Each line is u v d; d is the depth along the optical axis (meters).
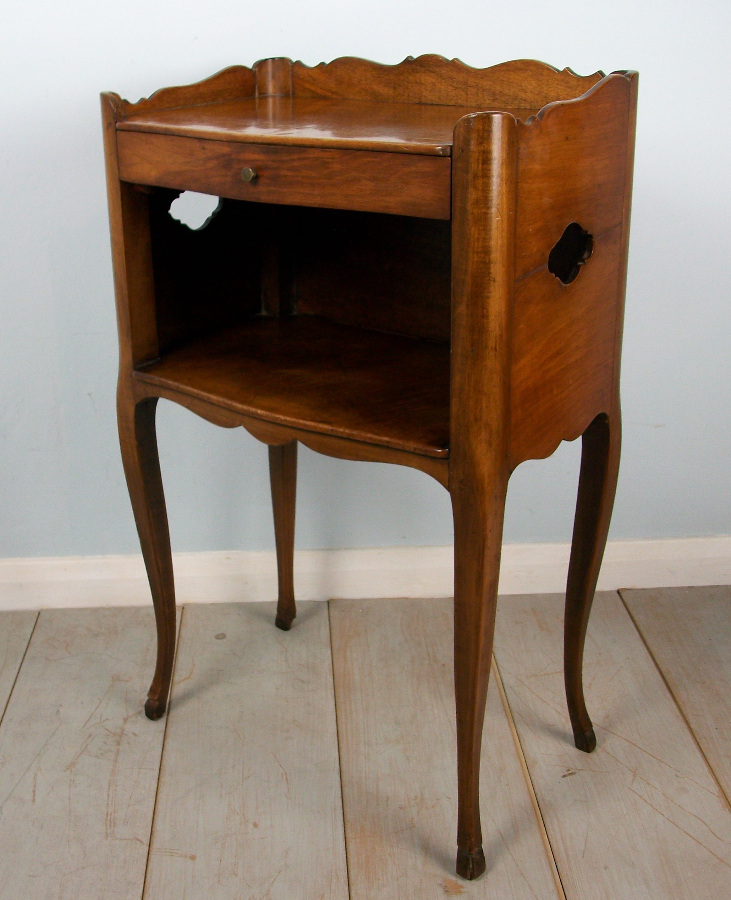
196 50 1.26
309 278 1.26
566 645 1.16
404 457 0.90
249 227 1.22
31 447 1.42
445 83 1.13
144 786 1.14
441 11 1.25
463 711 0.96
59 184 1.30
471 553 0.88
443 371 1.09
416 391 1.03
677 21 1.25
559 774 1.17
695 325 1.40
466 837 1.00
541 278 0.86
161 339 1.13
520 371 0.86
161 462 1.45
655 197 1.33
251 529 1.50
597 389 1.02
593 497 1.10
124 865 1.03
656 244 1.35
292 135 0.87
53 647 1.41
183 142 0.93
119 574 1.50
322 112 1.07
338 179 0.85
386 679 1.34
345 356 1.13
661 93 1.28
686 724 1.25
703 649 1.40
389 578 1.52
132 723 1.25
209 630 1.45
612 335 1.03
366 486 1.47
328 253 1.23
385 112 1.08
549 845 1.06
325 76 1.19
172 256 1.12
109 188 1.02
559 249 0.97
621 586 1.54
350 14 1.25
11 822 1.09
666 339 1.41
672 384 1.44
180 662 1.37
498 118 0.75
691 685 1.32
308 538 1.51
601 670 1.35
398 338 1.20
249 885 1.01
